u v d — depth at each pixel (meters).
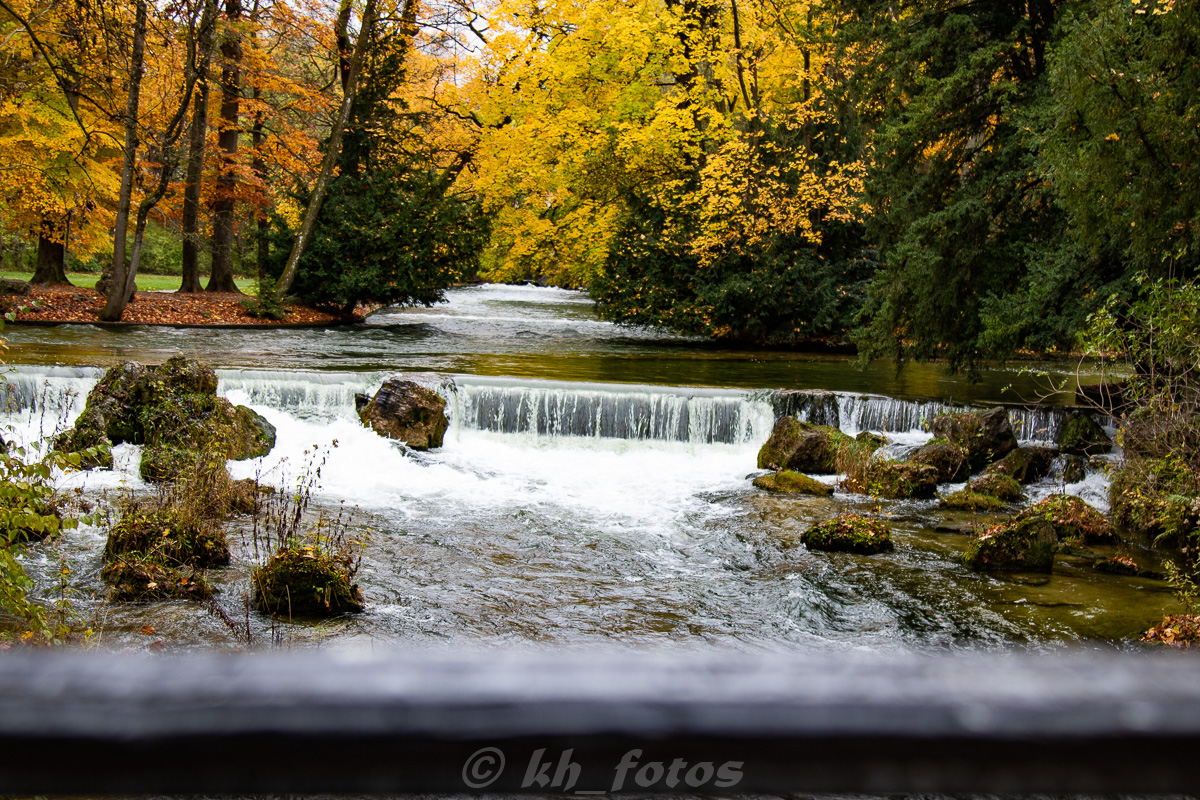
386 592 7.95
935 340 16.09
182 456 11.02
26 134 21.94
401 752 0.36
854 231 26.20
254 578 7.65
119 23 18.30
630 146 26.34
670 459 14.36
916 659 0.44
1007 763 0.37
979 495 12.17
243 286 39.59
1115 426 15.06
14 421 13.45
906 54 16.61
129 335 20.41
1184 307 9.89
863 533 9.77
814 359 23.27
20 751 0.35
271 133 30.17
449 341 23.70
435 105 29.84
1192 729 0.37
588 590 8.33
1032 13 15.95
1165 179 10.35
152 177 25.66
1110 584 8.74
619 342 25.78
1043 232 15.54
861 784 0.37
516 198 30.67
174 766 0.35
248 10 26.34
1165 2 10.46
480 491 12.04
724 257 26.28
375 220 27.69
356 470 12.58
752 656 0.43
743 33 27.25
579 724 0.37
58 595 7.18
